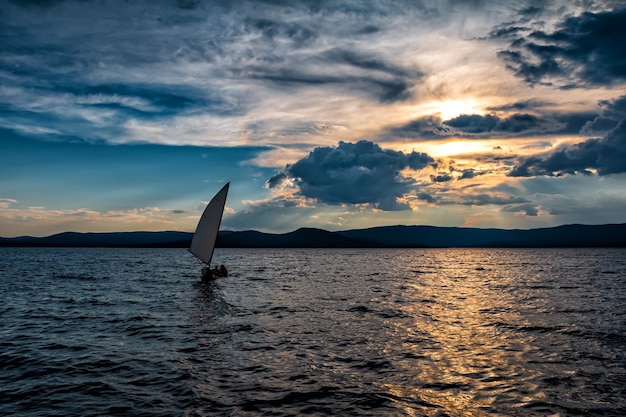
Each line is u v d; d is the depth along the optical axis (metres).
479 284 44.38
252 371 13.12
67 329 19.89
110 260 115.56
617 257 144.75
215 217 42.69
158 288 40.00
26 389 11.45
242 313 24.67
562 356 14.77
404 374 12.80
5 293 35.72
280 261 117.06
